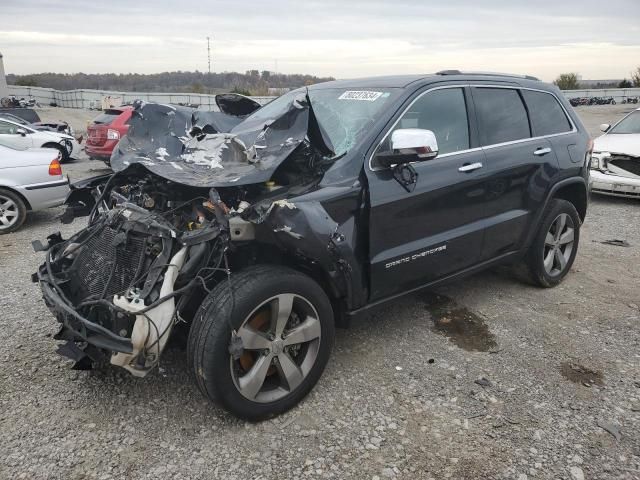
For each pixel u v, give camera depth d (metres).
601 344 3.87
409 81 3.81
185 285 2.83
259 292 2.76
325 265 2.96
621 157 8.55
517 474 2.58
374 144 3.38
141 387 3.25
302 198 2.98
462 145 3.92
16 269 5.48
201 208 3.10
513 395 3.22
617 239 6.67
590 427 2.92
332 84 4.30
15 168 7.10
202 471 2.58
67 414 2.99
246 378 2.84
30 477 2.52
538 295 4.77
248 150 3.20
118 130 12.30
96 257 3.14
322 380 3.35
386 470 2.60
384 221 3.33
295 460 2.66
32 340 3.83
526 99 4.55
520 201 4.35
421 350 3.75
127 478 2.53
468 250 3.95
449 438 2.83
